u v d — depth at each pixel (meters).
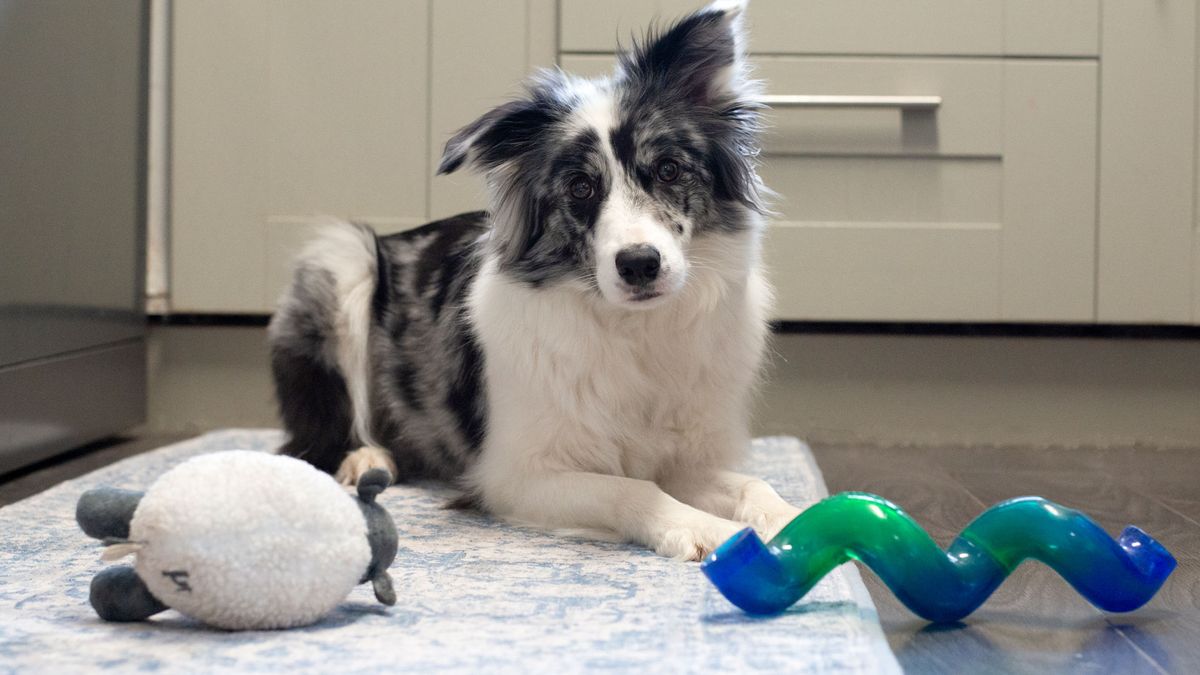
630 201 2.14
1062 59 3.28
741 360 2.31
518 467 2.21
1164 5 3.25
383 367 2.83
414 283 2.82
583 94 2.27
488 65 3.39
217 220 3.46
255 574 1.37
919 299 3.37
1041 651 1.39
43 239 2.75
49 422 2.81
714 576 1.47
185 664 1.27
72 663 1.27
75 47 2.91
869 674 1.24
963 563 1.50
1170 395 3.48
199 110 3.43
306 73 3.41
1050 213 3.33
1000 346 3.50
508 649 1.33
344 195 3.45
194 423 3.63
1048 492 2.61
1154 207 3.31
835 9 3.29
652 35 2.56
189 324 3.60
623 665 1.27
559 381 2.18
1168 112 3.28
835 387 3.54
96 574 1.63
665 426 2.28
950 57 3.29
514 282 2.26
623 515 2.01
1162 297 3.33
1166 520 2.29
